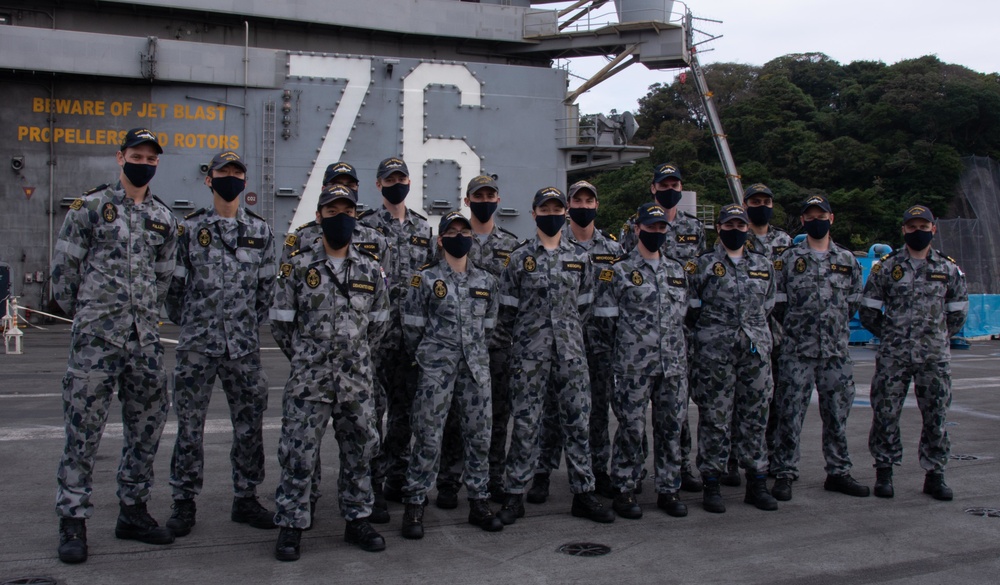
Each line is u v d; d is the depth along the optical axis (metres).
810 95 50.00
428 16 18.03
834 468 6.05
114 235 4.34
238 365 4.80
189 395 4.73
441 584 4.02
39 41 15.69
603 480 5.94
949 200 39.62
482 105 17.38
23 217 16.38
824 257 5.96
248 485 4.95
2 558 4.25
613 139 18.89
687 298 5.74
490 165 17.42
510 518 5.14
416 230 5.83
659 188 6.62
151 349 4.46
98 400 4.27
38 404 8.84
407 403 5.60
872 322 6.25
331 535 4.82
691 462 6.42
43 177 16.41
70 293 4.29
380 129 16.92
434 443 4.86
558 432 5.74
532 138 17.72
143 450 4.52
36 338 15.27
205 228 4.78
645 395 5.32
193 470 4.78
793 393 5.90
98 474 6.04
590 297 5.50
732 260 5.68
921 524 5.27
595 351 5.84
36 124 16.31
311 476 4.45
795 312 5.96
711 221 25.61
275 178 16.59
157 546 4.52
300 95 16.66
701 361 5.69
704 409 5.64
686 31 18.72
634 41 18.42
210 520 5.04
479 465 5.04
